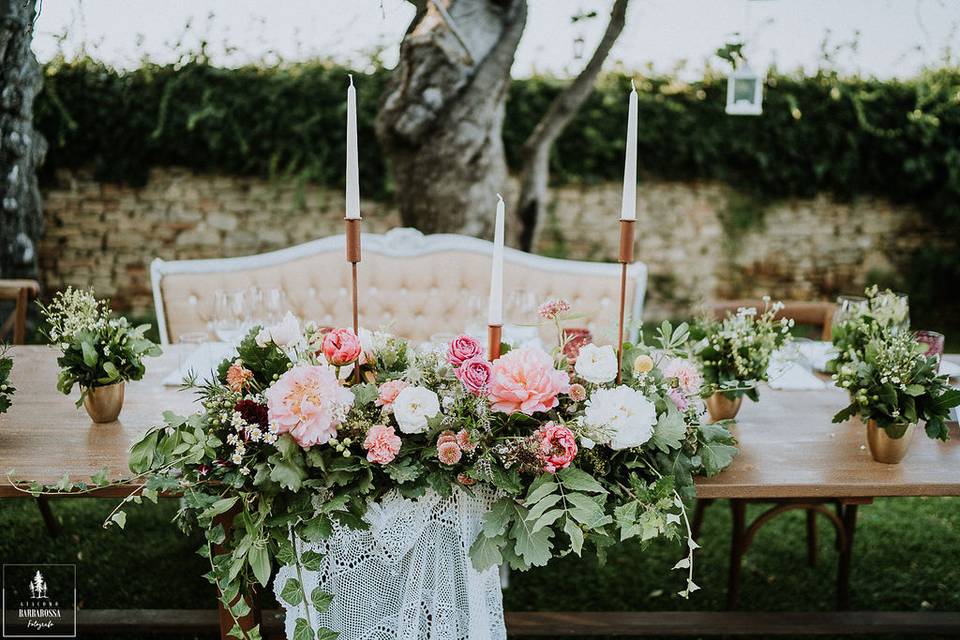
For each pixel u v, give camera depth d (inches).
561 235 247.8
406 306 141.8
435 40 164.6
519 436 59.5
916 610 106.3
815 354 101.1
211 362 82.0
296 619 60.4
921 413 68.0
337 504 56.9
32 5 162.9
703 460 64.6
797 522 130.6
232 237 234.7
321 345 62.2
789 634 94.0
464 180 174.4
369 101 226.1
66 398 84.0
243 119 224.4
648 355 67.0
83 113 219.5
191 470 59.1
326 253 141.2
